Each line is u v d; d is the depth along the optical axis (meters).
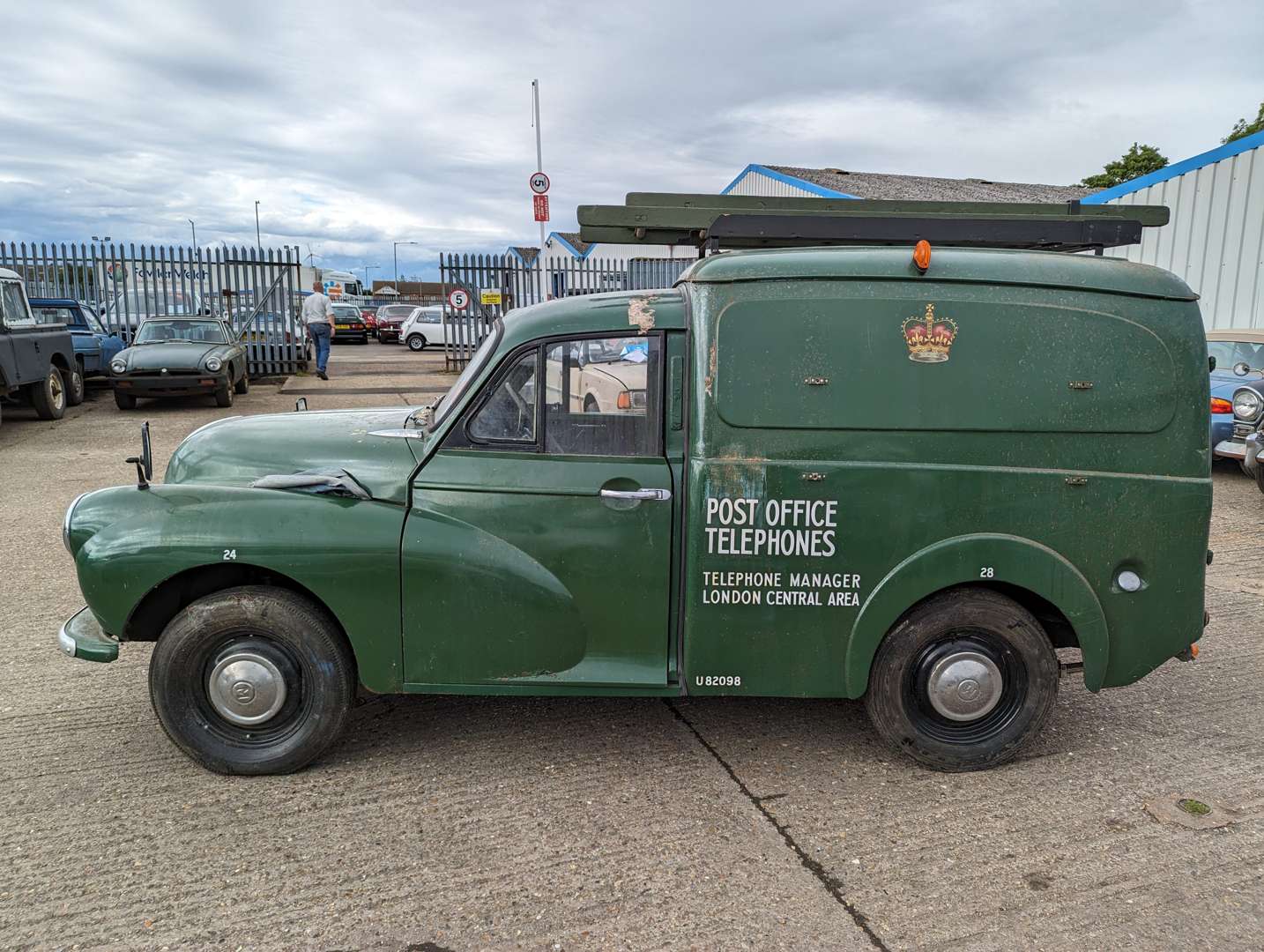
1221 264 13.18
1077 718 4.11
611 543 3.43
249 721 3.43
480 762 3.64
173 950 2.53
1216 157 13.12
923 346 3.31
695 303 3.39
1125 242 3.75
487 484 3.43
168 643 3.36
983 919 2.69
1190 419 3.42
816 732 3.94
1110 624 3.48
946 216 3.82
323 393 16.50
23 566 6.26
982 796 3.41
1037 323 3.33
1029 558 3.37
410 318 31.95
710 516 3.36
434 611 3.42
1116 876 2.90
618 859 2.98
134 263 18.36
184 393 14.05
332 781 3.47
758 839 3.10
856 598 3.41
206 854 2.99
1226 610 5.62
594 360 3.44
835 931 2.63
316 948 2.55
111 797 3.34
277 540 3.33
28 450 10.59
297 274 20.62
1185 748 3.80
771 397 3.32
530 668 3.49
